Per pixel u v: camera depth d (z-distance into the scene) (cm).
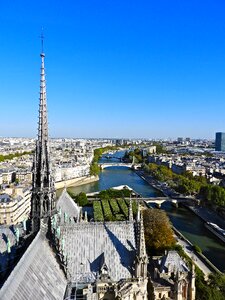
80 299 11331
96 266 12775
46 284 9669
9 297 7500
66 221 16438
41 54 10731
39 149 11144
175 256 19462
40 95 10881
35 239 10625
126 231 13712
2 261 11819
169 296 17088
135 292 12800
